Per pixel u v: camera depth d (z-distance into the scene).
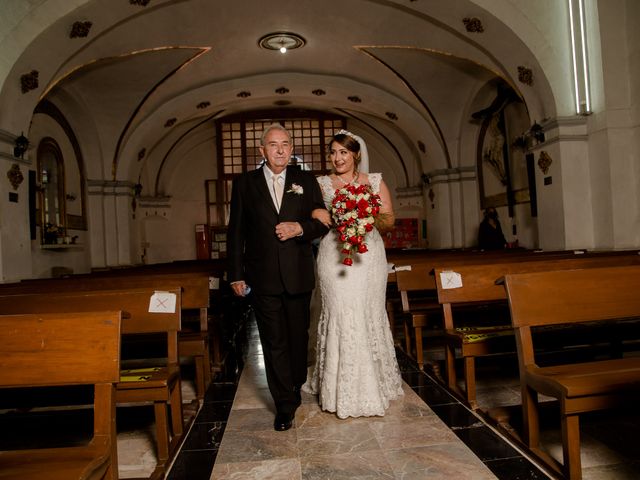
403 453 2.66
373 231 3.45
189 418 3.38
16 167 7.26
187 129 15.70
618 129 7.20
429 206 14.02
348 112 16.09
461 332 3.57
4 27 6.73
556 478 2.32
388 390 3.49
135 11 7.64
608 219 7.35
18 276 7.27
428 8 8.01
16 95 7.19
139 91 11.12
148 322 3.08
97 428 1.91
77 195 11.34
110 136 11.89
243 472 2.52
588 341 3.79
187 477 2.49
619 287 2.69
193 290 4.11
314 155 16.84
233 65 11.79
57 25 7.01
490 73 10.59
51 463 1.74
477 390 3.78
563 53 7.66
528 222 10.37
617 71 7.18
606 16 7.12
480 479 2.34
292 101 15.31
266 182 3.13
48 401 3.21
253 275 3.07
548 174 8.08
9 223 7.09
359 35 10.16
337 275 3.31
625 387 2.18
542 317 2.60
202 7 8.80
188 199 17.47
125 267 12.01
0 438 3.23
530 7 7.57
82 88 10.48
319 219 3.06
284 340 3.11
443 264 4.78
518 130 10.49
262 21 9.66
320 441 2.87
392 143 16.81
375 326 3.43
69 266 10.76
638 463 2.47
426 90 11.86
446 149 12.87
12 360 1.97
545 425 3.02
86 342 1.98
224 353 5.54
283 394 3.08
